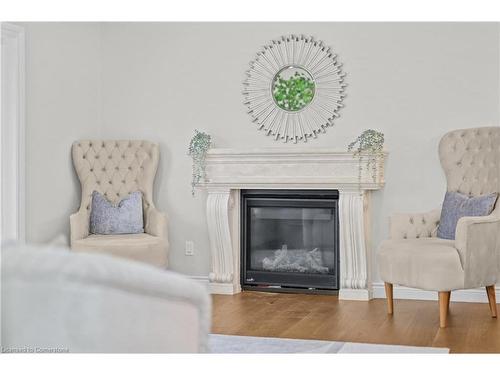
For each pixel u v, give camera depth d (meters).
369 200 5.77
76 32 6.18
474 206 4.99
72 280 1.06
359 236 5.66
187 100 6.33
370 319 4.90
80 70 6.25
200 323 1.28
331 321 4.82
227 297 5.85
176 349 1.23
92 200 6.02
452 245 4.74
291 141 6.06
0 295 1.08
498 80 5.54
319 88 5.96
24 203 5.49
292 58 6.03
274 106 6.09
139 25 6.43
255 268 6.17
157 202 6.41
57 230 5.93
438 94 5.68
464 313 5.12
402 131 5.76
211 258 6.16
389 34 5.79
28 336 1.08
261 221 6.15
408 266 4.78
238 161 5.96
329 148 5.68
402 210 5.76
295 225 6.05
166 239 5.93
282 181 5.84
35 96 5.65
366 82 5.85
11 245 1.10
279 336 4.34
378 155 5.59
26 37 5.54
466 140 5.34
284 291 6.07
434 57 5.68
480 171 5.25
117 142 6.20
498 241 4.87
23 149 5.48
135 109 6.46
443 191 5.67
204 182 6.07
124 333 1.13
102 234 5.92
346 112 5.91
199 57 6.29
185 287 1.22
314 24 5.98
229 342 4.13
